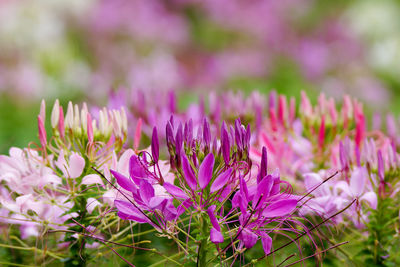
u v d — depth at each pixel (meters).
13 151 1.04
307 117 1.15
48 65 2.00
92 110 1.16
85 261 1.02
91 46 2.26
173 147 0.98
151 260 1.04
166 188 0.96
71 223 1.02
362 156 1.06
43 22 2.04
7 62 1.92
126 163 1.00
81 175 1.03
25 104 1.81
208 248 0.98
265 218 0.97
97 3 2.31
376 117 1.17
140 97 1.16
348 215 1.06
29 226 1.04
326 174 1.08
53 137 1.03
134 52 2.28
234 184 0.98
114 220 1.05
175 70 2.18
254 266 1.03
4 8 2.01
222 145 0.96
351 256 1.06
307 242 1.05
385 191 1.05
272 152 1.10
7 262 1.02
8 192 1.05
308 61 2.33
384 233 1.06
